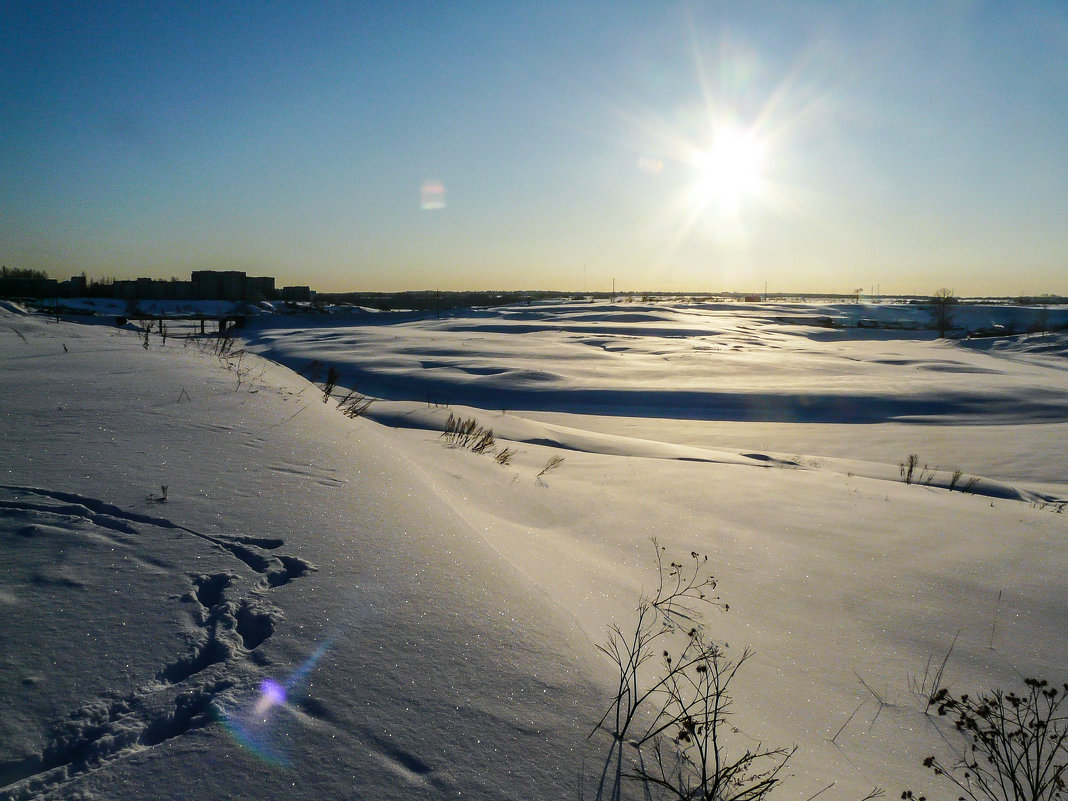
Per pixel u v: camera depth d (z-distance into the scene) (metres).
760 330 86.50
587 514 6.73
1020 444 21.38
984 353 64.38
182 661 2.21
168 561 2.86
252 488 3.88
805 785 2.64
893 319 144.12
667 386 33.81
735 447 21.27
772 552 5.94
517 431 14.39
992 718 3.47
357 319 96.38
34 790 1.65
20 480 3.51
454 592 3.03
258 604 2.61
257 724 1.97
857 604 4.89
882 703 3.60
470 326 80.06
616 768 2.13
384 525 3.67
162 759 1.79
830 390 32.69
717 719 2.96
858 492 8.80
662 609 4.34
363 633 2.52
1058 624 4.66
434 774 1.91
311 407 6.90
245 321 76.38
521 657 2.64
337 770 1.85
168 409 5.47
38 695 1.95
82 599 2.47
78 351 8.77
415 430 11.18
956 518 7.45
